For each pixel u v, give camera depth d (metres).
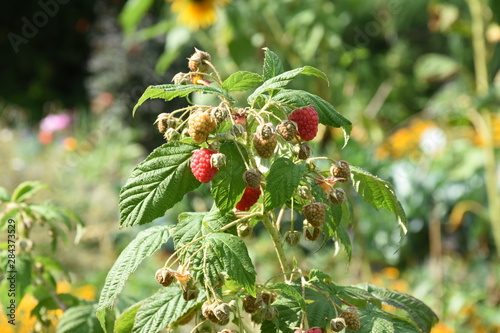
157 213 0.85
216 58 2.29
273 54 0.91
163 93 0.86
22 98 5.07
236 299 0.90
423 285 2.08
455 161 2.20
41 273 1.13
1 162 3.28
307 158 0.87
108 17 4.28
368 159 2.14
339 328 0.85
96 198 2.97
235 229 0.89
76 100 5.12
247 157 0.86
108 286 0.86
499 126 2.16
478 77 1.97
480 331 1.82
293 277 0.92
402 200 2.31
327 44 2.09
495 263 2.17
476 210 2.20
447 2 2.11
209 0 2.10
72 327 1.04
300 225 2.16
